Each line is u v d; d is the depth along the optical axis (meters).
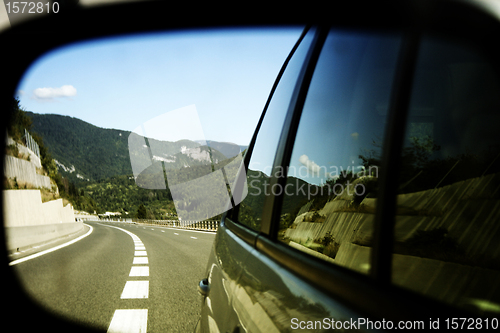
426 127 0.98
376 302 0.73
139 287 5.81
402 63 1.00
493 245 0.86
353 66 1.47
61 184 40.41
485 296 0.81
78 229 25.73
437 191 0.93
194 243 14.05
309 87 1.89
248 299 1.42
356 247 1.21
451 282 0.85
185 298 5.14
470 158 0.94
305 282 1.04
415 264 0.90
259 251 1.62
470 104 0.92
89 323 4.05
